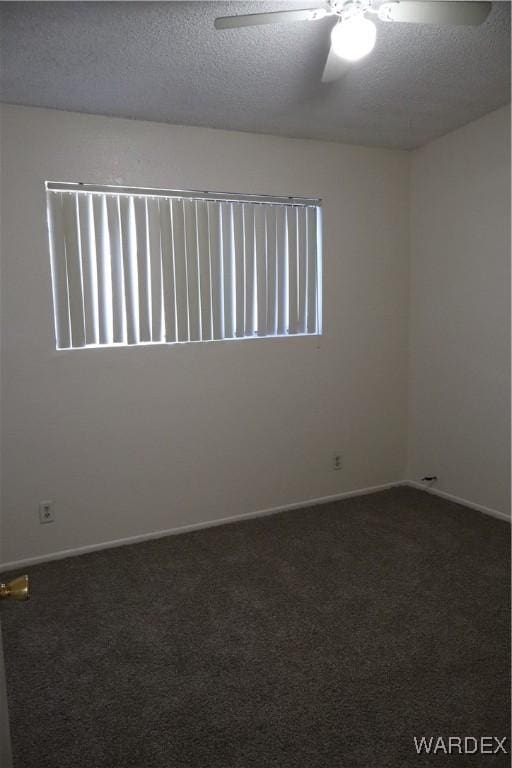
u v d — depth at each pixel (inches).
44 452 123.3
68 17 82.4
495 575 111.9
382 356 164.7
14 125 114.7
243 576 114.3
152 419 134.2
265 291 146.0
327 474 159.3
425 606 100.6
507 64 102.8
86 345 127.1
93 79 103.7
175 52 94.1
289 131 138.9
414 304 165.3
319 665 84.3
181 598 105.9
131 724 73.0
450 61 101.3
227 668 84.2
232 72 102.3
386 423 167.6
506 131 130.6
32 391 121.0
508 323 136.2
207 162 134.4
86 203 124.0
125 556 125.8
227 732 71.2
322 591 107.0
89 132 121.6
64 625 97.4
